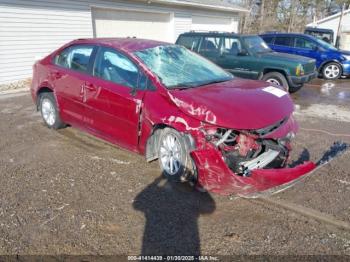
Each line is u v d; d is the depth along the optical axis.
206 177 3.39
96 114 4.66
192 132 3.46
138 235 3.01
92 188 3.82
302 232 3.06
